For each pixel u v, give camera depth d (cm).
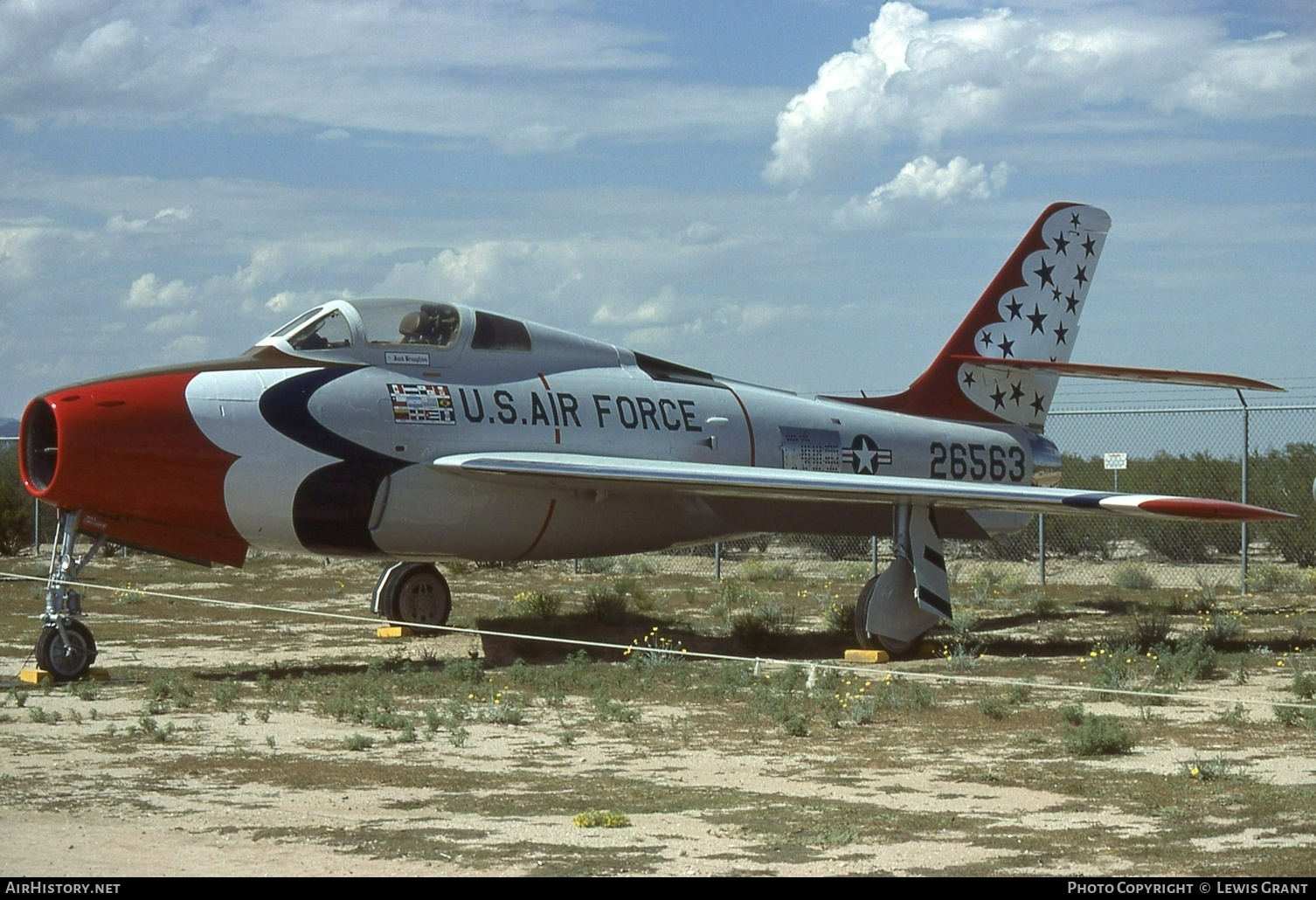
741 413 1797
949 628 1883
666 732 1021
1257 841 671
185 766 873
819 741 985
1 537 3441
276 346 1460
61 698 1209
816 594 2495
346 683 1276
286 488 1392
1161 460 3622
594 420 1634
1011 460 2123
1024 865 628
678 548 1819
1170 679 1330
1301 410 2483
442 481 1498
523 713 1117
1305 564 3431
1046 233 2202
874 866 627
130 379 1349
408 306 1547
